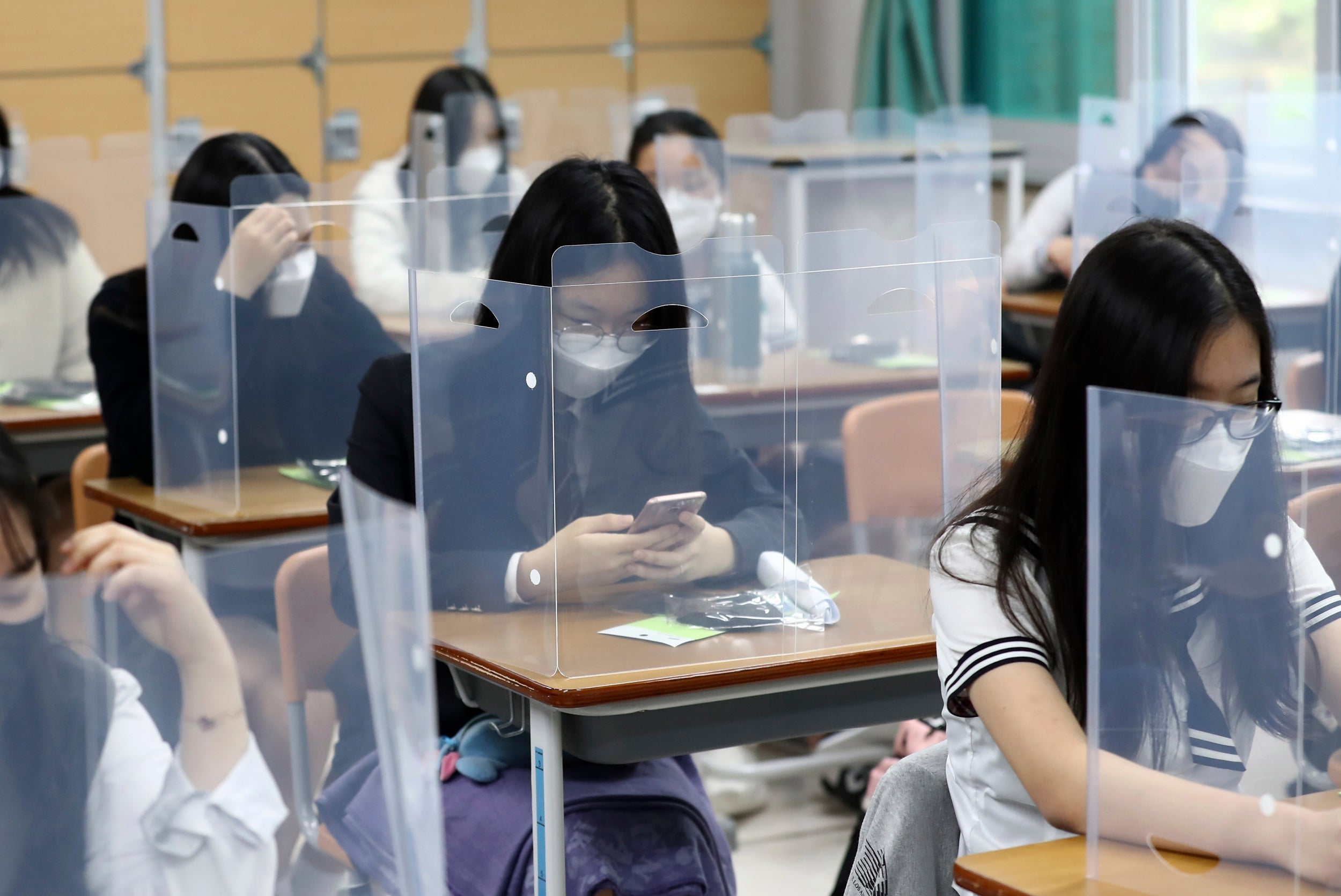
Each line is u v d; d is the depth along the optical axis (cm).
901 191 499
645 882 197
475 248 351
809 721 205
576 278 189
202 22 663
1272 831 123
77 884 114
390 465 235
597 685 184
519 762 213
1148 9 567
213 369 297
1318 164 398
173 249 300
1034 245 503
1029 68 643
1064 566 149
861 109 724
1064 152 620
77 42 644
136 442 326
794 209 489
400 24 701
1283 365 373
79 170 451
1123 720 126
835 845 341
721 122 782
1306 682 133
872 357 219
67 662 113
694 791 214
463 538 205
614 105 650
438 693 224
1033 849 137
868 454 217
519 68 731
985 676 148
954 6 683
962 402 223
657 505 199
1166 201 392
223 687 117
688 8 764
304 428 304
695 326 208
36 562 114
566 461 191
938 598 157
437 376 204
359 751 120
